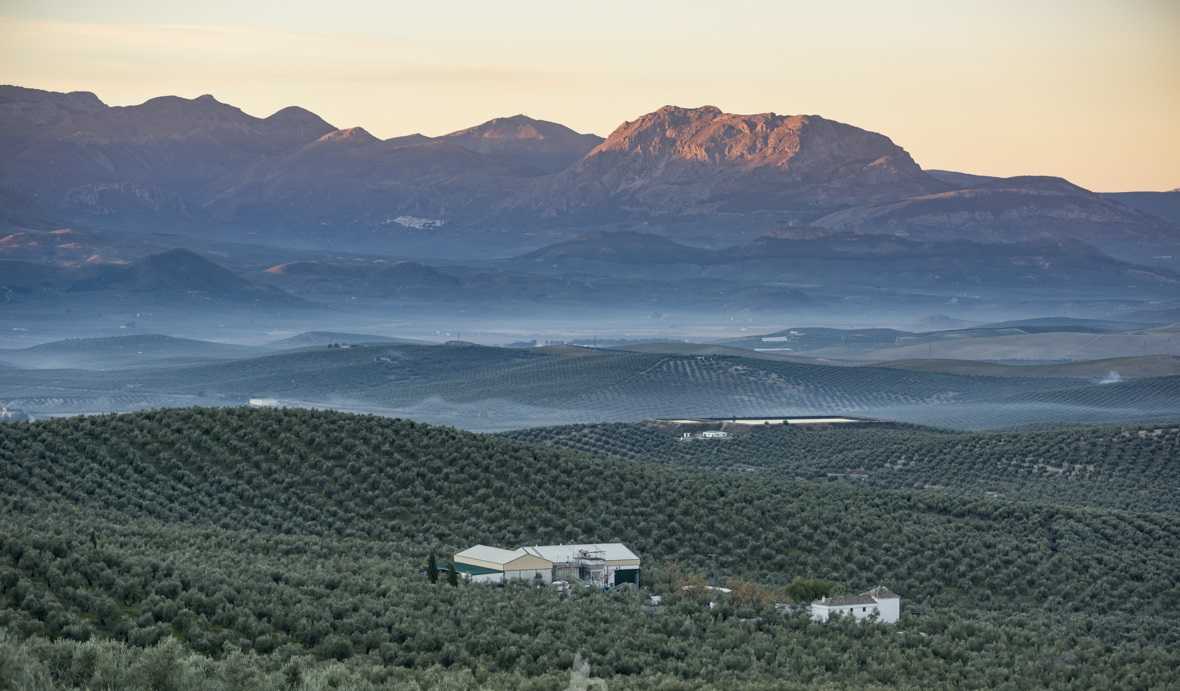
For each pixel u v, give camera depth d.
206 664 90.75
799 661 121.12
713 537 178.62
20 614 102.88
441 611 122.50
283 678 91.00
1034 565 177.38
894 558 175.62
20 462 173.62
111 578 113.31
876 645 130.00
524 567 147.38
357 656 107.38
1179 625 157.00
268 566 132.25
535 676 106.75
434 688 95.31
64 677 86.19
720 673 114.00
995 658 129.38
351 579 130.88
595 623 126.06
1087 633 148.88
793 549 177.75
